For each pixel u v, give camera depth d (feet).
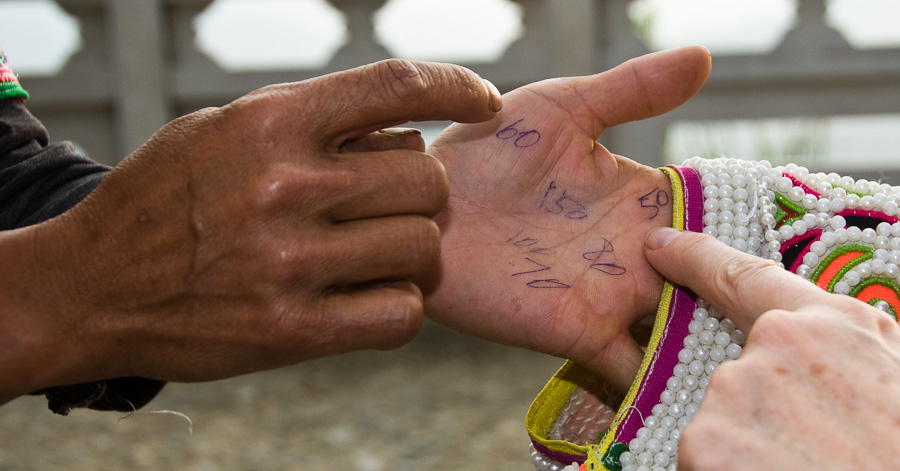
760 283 1.84
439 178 1.90
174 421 4.12
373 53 5.14
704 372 2.02
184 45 5.19
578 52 4.92
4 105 2.12
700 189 2.11
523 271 2.14
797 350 1.74
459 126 2.19
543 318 2.13
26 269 1.85
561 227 2.16
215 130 1.86
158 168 1.86
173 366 1.89
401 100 1.87
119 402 2.09
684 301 2.05
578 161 2.18
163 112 5.12
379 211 1.89
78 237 1.86
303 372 4.89
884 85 4.86
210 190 1.85
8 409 4.39
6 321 1.83
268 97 1.87
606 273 2.14
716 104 4.99
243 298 1.86
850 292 2.05
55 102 5.16
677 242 1.98
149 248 1.85
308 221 1.86
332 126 1.88
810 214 2.07
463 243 2.15
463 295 2.14
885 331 1.76
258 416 4.16
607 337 2.12
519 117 2.18
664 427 2.00
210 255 1.85
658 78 2.14
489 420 3.94
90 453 3.71
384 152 1.90
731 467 1.72
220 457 3.62
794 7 4.83
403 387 4.53
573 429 2.16
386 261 1.89
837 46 4.78
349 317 1.87
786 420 1.72
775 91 4.95
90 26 5.16
